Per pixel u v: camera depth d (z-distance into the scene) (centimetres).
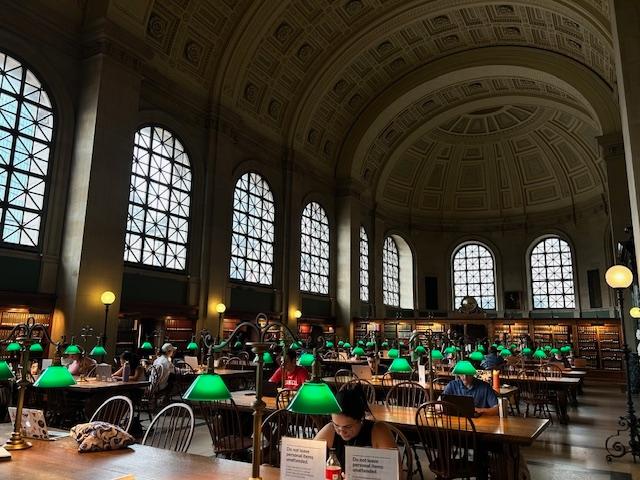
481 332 2156
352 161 2244
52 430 420
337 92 2072
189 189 1481
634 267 1209
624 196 1611
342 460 325
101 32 1165
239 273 1650
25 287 1036
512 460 468
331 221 2220
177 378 982
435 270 2853
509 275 2745
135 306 1240
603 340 1978
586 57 1764
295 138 1967
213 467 311
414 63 2123
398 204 2834
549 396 984
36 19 1102
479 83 2203
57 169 1118
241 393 724
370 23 1831
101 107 1148
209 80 1573
